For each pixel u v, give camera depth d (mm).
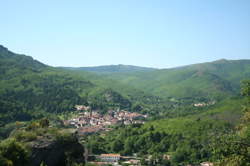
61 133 57000
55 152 53719
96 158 166750
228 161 35969
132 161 162875
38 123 61312
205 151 155750
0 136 147875
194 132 188000
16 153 47469
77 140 59469
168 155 170000
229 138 36594
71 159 55438
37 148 51750
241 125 40219
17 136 53312
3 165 44500
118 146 191500
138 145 191500
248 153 35375
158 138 193875
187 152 160500
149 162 157250
